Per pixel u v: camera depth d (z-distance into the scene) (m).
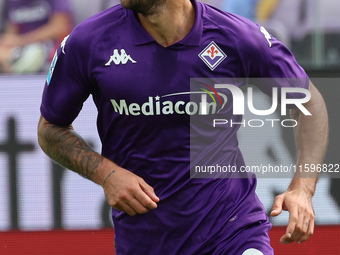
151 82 9.52
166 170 9.87
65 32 21.44
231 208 10.00
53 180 18.62
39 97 18.58
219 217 9.93
